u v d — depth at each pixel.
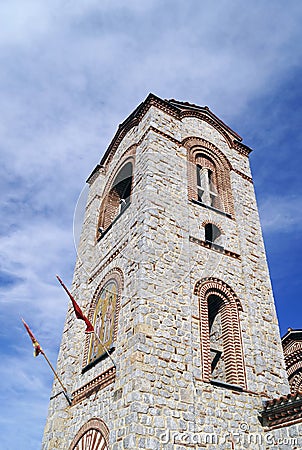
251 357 12.88
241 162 19.02
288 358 19.52
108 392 11.37
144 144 16.11
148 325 11.27
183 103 18.83
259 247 16.22
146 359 10.66
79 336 15.19
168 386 10.55
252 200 17.81
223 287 13.98
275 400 11.48
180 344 11.52
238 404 11.52
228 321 13.33
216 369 13.09
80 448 11.64
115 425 10.17
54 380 14.92
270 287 15.26
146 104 17.48
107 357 12.23
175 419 10.15
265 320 14.09
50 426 13.38
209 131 18.78
